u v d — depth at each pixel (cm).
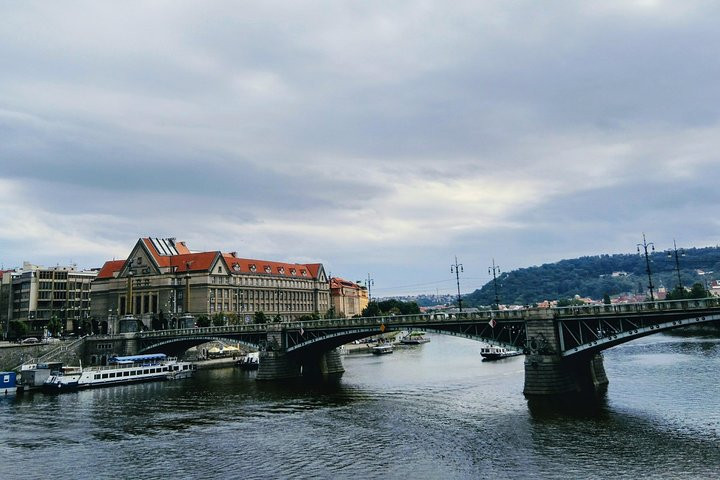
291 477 4784
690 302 6925
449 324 9144
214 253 19462
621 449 5188
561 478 4516
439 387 9256
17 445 6047
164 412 7806
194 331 13100
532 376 7906
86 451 5769
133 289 19825
